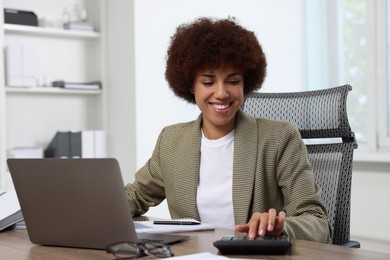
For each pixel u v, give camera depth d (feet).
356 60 15.40
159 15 14.12
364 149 15.07
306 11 16.30
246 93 6.38
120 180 4.44
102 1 14.55
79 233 4.76
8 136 13.61
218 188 6.02
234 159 5.93
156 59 14.14
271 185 5.92
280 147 5.89
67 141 13.64
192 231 5.37
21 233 5.69
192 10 14.64
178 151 6.29
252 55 5.90
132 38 13.82
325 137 6.89
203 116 6.22
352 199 14.07
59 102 14.38
